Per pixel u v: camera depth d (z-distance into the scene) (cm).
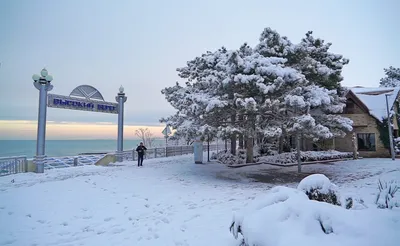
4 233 578
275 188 448
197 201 838
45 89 1569
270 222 339
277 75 1219
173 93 1988
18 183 1168
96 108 1962
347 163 1867
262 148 2392
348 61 1820
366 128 2372
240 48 1486
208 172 1509
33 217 689
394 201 487
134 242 521
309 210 344
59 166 1778
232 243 478
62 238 550
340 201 471
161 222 641
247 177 1339
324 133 1286
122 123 2148
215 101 1227
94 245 511
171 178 1304
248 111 1276
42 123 1548
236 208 744
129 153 2239
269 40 1541
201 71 1750
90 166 1827
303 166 1742
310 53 1692
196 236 536
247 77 1210
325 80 1706
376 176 1277
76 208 770
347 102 2431
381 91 2738
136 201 846
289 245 299
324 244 290
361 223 315
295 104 1188
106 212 732
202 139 1403
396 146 2283
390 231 297
